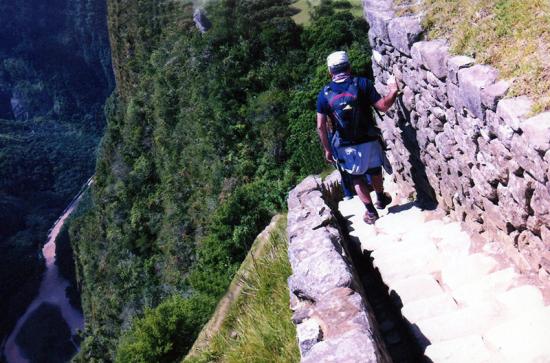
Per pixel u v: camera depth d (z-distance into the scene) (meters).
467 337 3.54
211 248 21.06
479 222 4.86
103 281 53.56
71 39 180.38
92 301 56.59
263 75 38.09
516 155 3.62
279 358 4.68
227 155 34.91
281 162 29.75
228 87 39.19
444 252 4.91
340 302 3.47
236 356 5.18
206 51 45.12
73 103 180.12
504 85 3.78
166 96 49.66
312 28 37.44
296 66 36.47
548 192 3.35
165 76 51.53
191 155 41.06
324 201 6.19
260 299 6.00
